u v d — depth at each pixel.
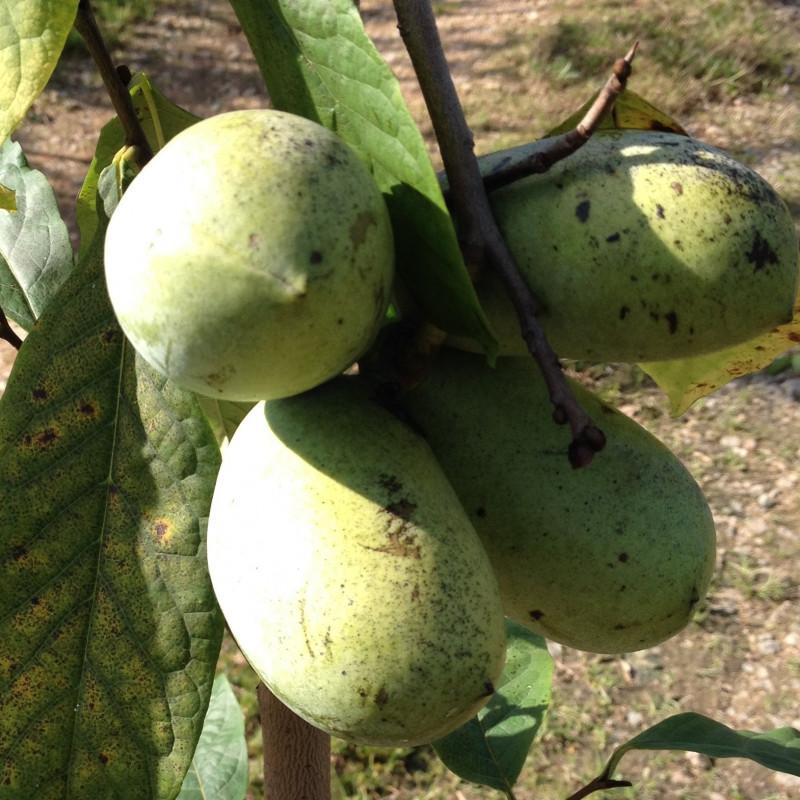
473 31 1.88
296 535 0.23
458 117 0.23
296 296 0.20
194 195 0.20
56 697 0.26
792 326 0.31
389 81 0.21
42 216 0.36
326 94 0.23
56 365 0.27
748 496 1.10
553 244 0.24
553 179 0.24
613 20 1.83
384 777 0.86
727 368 0.33
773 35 1.76
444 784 0.85
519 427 0.26
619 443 0.27
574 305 0.24
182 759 0.26
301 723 0.33
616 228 0.24
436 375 0.27
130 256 0.21
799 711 0.90
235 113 0.22
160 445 0.27
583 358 0.26
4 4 0.22
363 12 1.97
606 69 1.69
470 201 0.23
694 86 1.63
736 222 0.24
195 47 1.93
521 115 1.58
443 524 0.24
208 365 0.21
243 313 0.20
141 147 0.28
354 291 0.21
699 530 0.27
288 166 0.21
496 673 0.23
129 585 0.26
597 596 0.26
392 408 0.26
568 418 0.22
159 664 0.26
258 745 0.88
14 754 0.26
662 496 0.27
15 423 0.26
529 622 0.28
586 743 0.89
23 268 0.35
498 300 0.24
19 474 0.26
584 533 0.26
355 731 0.23
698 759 0.88
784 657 0.95
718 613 1.00
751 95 1.63
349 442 0.24
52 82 1.79
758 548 1.05
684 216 0.24
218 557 0.24
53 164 1.60
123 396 0.27
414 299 0.24
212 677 0.26
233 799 0.43
